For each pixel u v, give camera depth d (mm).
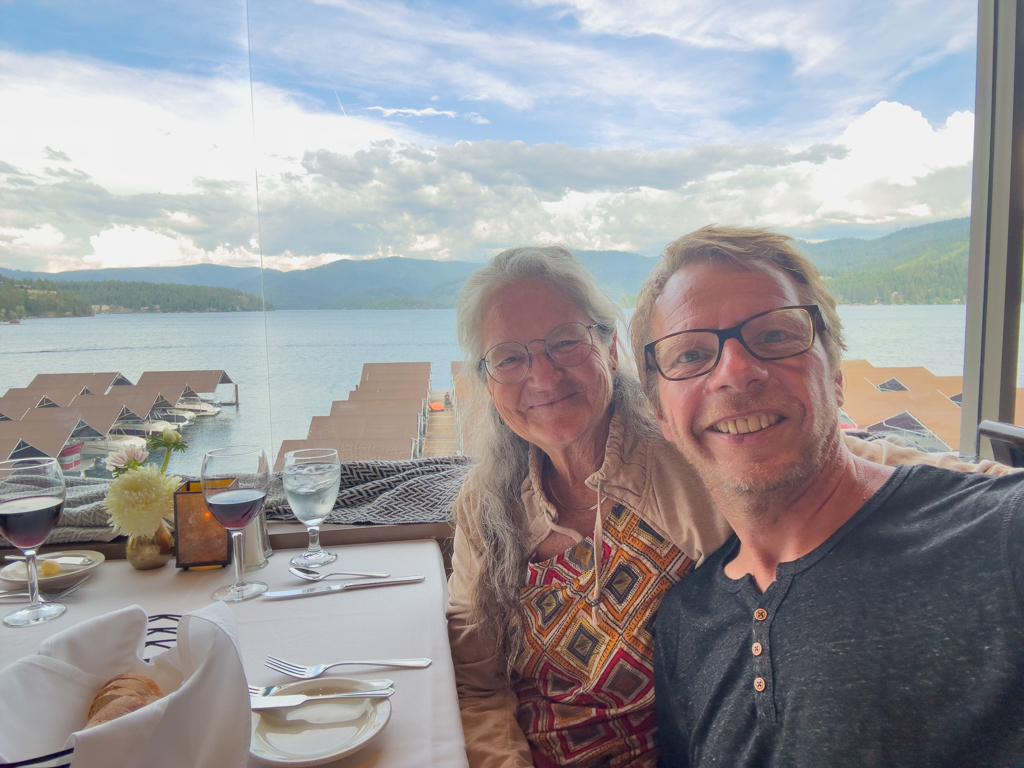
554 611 780
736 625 617
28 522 805
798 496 594
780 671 559
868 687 505
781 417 588
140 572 1020
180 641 518
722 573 667
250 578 980
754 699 576
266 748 534
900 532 554
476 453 892
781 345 597
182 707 432
